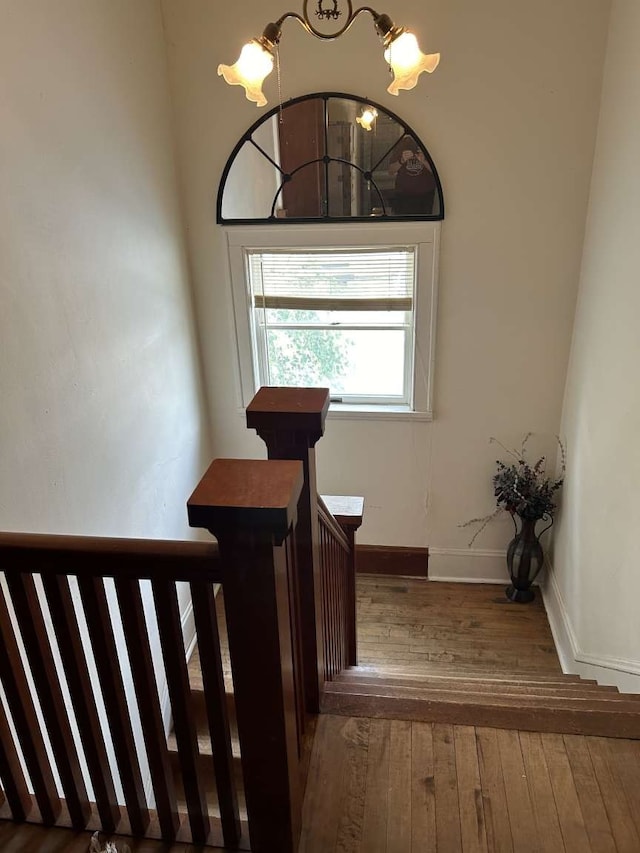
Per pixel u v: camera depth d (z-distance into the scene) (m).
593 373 3.17
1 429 1.96
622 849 1.47
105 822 1.47
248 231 3.67
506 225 3.46
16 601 1.24
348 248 3.66
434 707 1.87
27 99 2.09
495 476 4.00
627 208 2.71
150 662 1.28
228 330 3.94
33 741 1.40
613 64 2.95
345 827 1.52
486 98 3.23
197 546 1.14
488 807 1.57
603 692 2.24
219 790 1.36
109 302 2.71
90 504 2.56
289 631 1.25
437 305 3.69
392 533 4.39
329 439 4.17
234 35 3.26
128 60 2.87
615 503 2.76
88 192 2.51
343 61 3.27
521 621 4.02
